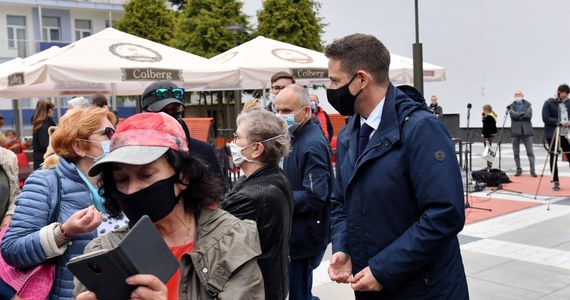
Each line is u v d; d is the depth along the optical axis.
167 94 4.05
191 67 8.29
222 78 8.67
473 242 6.98
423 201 2.29
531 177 12.48
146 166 1.69
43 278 2.52
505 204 9.41
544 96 20.70
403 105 2.42
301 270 3.94
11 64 10.79
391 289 2.32
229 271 1.75
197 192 1.82
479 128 22.34
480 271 5.80
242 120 3.22
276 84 5.64
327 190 3.82
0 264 2.54
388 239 2.39
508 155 17.27
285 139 3.15
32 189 2.61
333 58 2.52
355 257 2.50
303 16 20.03
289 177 3.93
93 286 1.38
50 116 8.91
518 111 12.52
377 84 2.47
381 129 2.41
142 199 1.69
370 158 2.40
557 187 10.65
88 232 2.45
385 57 2.48
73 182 2.64
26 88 10.70
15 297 2.49
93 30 32.97
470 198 10.02
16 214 2.56
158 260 1.43
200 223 1.85
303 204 3.74
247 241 1.83
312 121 4.05
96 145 2.69
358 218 2.47
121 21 23.48
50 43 30.16
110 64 7.46
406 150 2.34
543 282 5.39
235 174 8.54
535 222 7.99
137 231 1.40
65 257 2.53
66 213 2.60
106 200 1.89
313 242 3.86
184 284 1.74
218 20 19.80
